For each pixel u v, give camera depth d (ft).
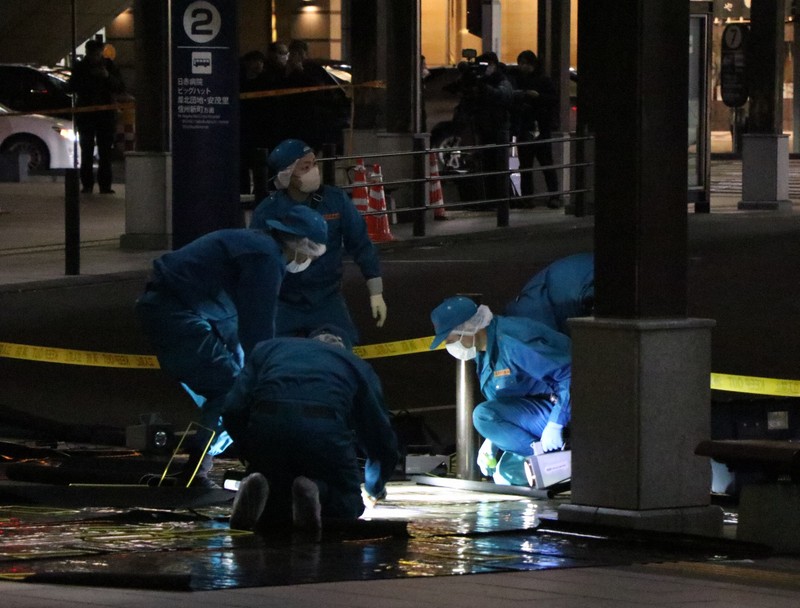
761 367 139.54
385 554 70.49
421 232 233.76
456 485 97.09
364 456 102.73
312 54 449.48
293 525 78.18
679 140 77.00
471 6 344.08
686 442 77.87
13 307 169.07
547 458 93.25
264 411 78.89
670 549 73.46
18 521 80.18
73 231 187.32
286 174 105.09
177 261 93.81
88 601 57.98
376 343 150.71
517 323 95.40
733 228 245.65
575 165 260.21
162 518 81.66
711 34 271.08
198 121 164.25
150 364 128.16
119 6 388.37
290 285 105.40
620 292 77.25
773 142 279.08
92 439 111.75
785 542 75.15
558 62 291.79
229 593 60.23
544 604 58.29
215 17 164.04
